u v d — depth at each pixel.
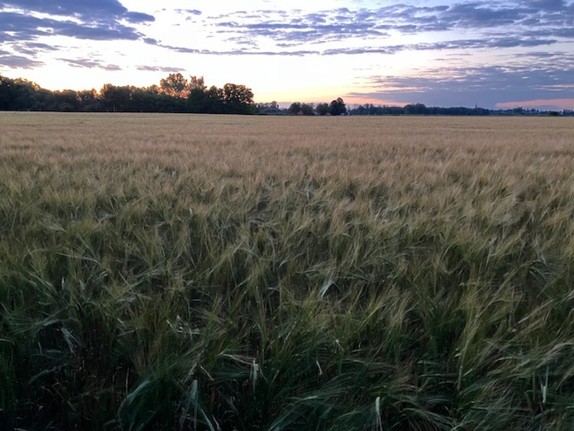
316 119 58.62
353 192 5.86
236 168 7.30
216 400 1.95
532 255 3.18
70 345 2.06
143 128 26.09
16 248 2.79
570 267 2.86
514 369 1.84
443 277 2.77
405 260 2.99
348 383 1.90
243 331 2.25
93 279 2.56
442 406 1.92
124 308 2.27
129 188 5.41
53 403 2.03
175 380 1.81
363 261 2.98
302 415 1.81
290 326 2.04
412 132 25.08
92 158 8.80
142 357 1.90
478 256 3.03
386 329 2.09
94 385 1.94
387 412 1.84
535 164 8.21
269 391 1.85
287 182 6.37
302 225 3.62
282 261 3.00
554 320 2.26
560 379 1.90
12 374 1.90
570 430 1.67
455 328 2.18
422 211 4.34
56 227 3.41
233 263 2.91
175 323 2.07
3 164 7.37
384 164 8.09
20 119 38.78
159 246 3.04
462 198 4.94
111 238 3.42
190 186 5.66
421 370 2.04
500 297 2.34
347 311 2.20
